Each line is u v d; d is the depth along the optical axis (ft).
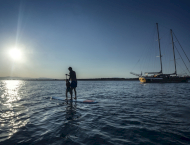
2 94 38.60
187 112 15.33
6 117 13.58
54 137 8.63
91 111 16.26
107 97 30.45
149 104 20.86
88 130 9.91
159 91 46.62
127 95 34.30
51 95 35.17
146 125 11.02
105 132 9.52
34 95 35.17
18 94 38.09
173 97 29.27
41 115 14.34
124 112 15.70
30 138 8.49
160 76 140.77
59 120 12.48
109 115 14.34
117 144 7.62
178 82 145.69
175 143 7.70
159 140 8.13
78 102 23.15
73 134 9.14
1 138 8.50
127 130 9.90
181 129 9.97
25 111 16.25
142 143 7.73
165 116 13.73
